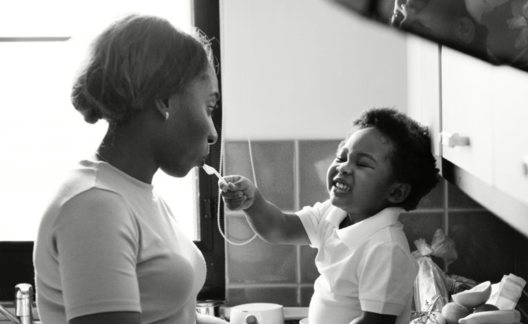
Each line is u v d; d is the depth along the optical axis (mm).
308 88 1844
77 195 739
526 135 828
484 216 1830
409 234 1852
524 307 1702
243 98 1849
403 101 1839
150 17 796
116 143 815
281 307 1748
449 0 370
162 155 836
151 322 790
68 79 1941
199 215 1913
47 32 1932
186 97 813
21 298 1647
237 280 1884
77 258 706
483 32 373
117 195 758
